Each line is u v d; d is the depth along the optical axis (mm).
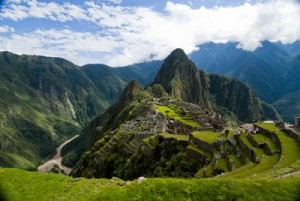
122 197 31469
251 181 32938
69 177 43125
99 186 37062
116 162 113688
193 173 66562
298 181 33344
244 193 30828
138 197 30906
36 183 41812
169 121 152625
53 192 38562
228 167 55469
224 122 179500
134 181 35094
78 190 37219
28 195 38656
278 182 33000
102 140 156625
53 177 43688
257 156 51844
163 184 32281
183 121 161000
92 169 127812
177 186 31844
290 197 30734
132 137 122062
